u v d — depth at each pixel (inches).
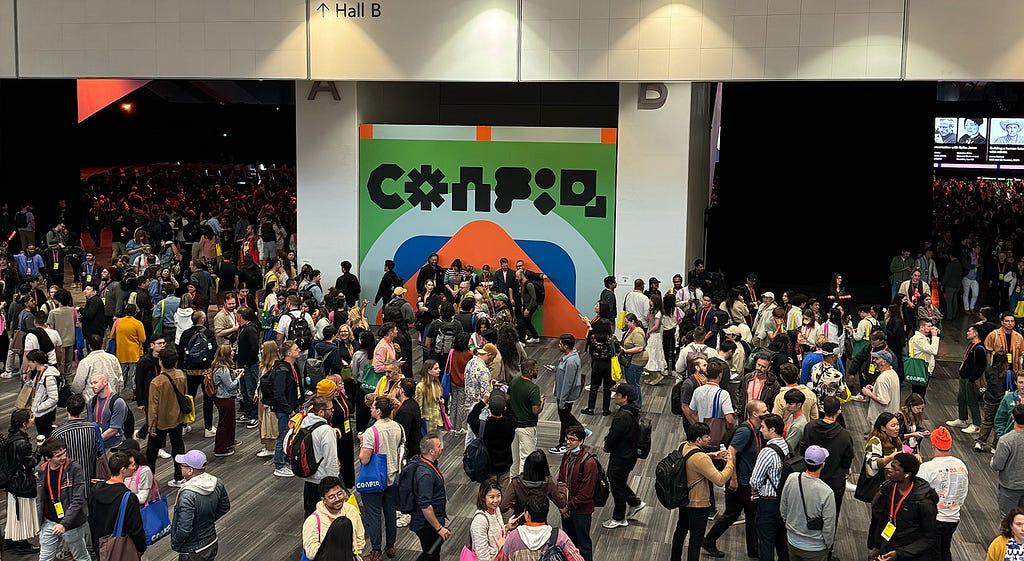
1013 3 531.2
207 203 1259.2
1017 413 312.0
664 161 641.0
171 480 391.2
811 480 269.3
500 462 332.8
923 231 932.6
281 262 645.3
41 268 746.2
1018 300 730.2
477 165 677.3
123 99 1535.4
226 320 495.8
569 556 241.3
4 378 550.6
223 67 634.8
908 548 255.9
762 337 524.1
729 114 955.3
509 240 679.7
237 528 350.3
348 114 688.4
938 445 278.5
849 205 943.0
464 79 606.2
